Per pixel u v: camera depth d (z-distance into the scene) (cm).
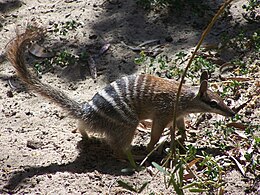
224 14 929
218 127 695
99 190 601
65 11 995
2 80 842
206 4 969
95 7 995
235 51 850
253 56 825
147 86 664
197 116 725
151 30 924
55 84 830
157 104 661
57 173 629
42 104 786
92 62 862
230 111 669
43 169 646
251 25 908
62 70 855
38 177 624
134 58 866
